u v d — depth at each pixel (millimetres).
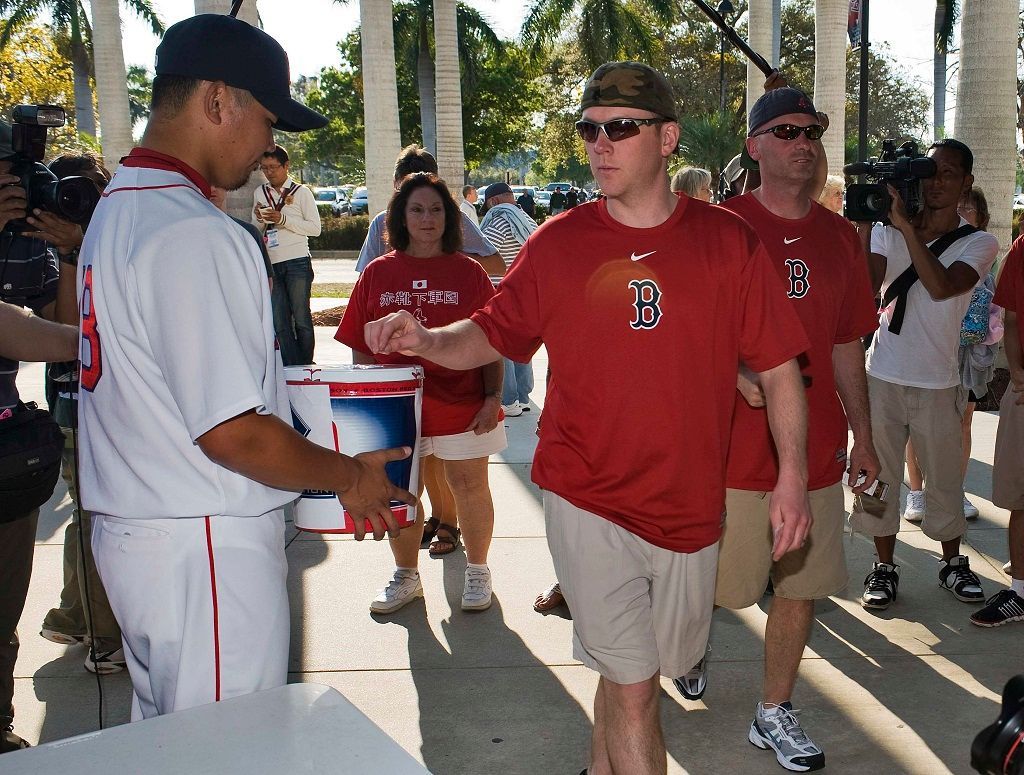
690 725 3617
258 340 1962
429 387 4402
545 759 3381
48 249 3158
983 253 4508
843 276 3418
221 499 1992
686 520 2633
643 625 2658
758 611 4633
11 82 28000
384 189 15945
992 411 8609
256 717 1429
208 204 1961
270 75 2021
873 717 3648
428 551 5434
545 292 2643
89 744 1354
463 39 33406
